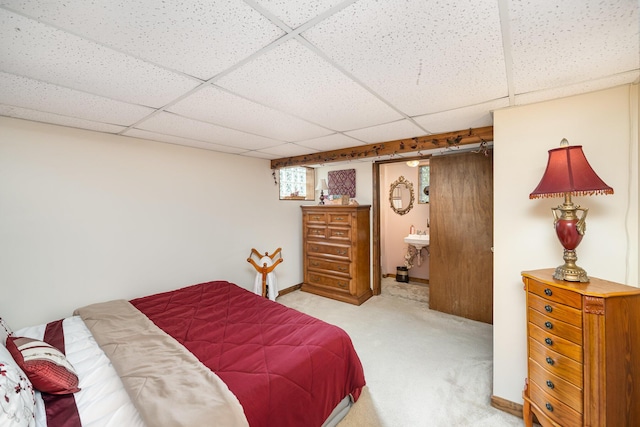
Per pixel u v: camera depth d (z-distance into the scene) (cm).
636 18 86
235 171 343
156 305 220
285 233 417
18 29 88
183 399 109
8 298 186
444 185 337
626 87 141
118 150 239
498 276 178
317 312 340
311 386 141
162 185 271
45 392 114
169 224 278
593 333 117
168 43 99
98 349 152
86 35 93
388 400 186
